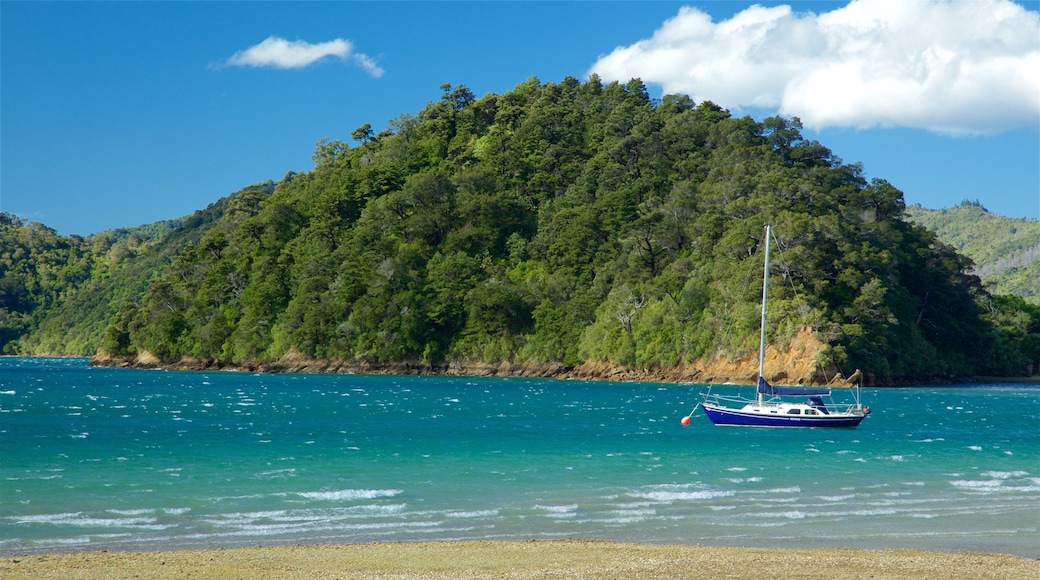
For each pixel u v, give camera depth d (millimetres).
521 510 38250
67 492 42125
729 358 148125
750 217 158125
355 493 42219
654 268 179625
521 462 54281
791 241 148500
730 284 152625
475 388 142500
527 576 26406
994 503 40438
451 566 27750
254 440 65625
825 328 141125
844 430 76750
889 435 73250
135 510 37781
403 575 26562
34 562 27734
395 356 188625
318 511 37844
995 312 194250
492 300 184000
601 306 174250
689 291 159000
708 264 162000
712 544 32125
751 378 143500
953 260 182875
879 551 30766
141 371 198125
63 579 25641
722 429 76562
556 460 55250
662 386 146625
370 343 189500
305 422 81750
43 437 65562
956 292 176875
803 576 26688
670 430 75625
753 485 45438
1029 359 190625
